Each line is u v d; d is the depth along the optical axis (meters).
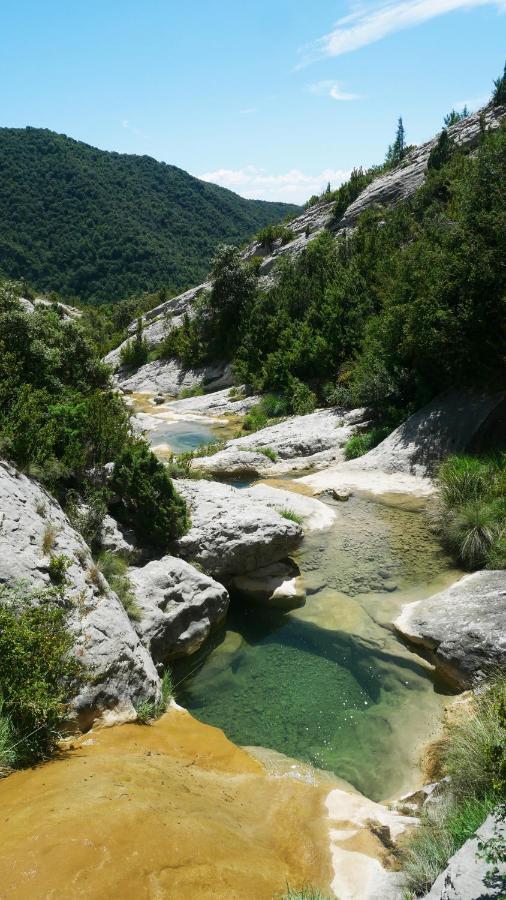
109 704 6.67
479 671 7.62
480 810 4.64
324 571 10.87
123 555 9.93
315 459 17.42
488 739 5.43
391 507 12.98
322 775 6.47
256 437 20.19
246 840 4.90
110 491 10.86
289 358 26.73
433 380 17.00
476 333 15.42
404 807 5.82
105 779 5.04
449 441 14.73
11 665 5.81
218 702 7.89
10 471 9.00
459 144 35.91
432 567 10.62
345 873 4.77
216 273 37.25
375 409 19.33
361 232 32.84
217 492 12.40
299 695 7.96
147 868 3.91
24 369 12.79
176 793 5.19
